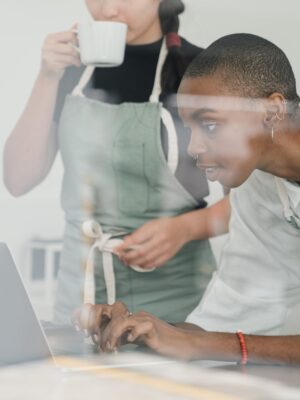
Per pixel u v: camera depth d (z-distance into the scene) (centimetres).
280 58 214
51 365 153
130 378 151
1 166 247
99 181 243
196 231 241
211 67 221
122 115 240
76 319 179
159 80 238
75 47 241
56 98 243
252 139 220
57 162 246
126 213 243
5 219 245
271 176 226
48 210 247
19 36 243
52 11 241
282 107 214
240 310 241
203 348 168
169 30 238
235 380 153
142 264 243
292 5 252
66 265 245
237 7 246
